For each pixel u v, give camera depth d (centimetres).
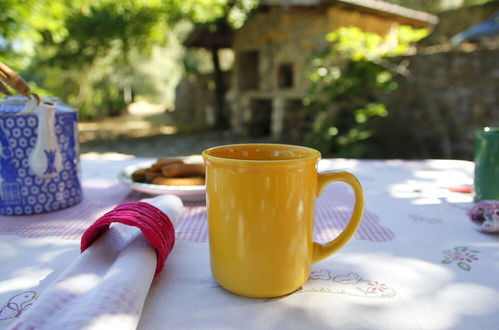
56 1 293
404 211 73
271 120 611
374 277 46
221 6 454
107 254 44
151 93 1177
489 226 60
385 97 427
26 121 65
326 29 422
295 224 41
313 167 42
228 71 693
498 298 42
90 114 867
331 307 40
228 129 672
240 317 38
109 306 33
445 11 725
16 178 66
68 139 72
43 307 33
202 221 67
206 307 39
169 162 87
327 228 64
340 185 94
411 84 413
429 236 60
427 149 410
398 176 103
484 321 37
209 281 45
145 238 46
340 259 51
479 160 72
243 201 40
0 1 257
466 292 43
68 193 73
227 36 573
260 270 40
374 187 91
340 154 401
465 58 381
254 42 521
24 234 59
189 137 602
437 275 47
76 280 38
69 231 61
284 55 479
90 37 500
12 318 37
